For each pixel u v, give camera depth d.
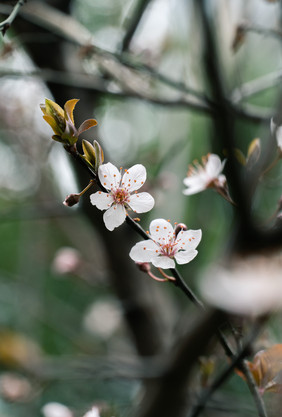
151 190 0.78
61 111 0.44
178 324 0.73
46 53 0.70
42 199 1.17
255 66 0.89
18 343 0.78
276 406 0.45
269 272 0.41
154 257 0.45
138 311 0.77
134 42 0.70
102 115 1.01
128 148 1.12
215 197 0.87
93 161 0.44
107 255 0.77
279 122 0.47
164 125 0.94
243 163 0.46
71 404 0.94
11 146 1.03
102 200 0.45
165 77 0.59
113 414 0.51
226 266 0.42
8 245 1.51
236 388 0.89
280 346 0.46
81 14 0.90
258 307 0.40
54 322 1.06
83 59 0.61
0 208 1.22
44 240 1.24
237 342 0.45
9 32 0.70
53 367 0.74
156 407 0.63
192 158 0.90
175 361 0.60
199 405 0.49
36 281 1.20
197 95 0.58
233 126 0.44
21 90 0.80
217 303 0.41
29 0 0.61
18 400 0.78
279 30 0.57
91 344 1.04
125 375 0.64
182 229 0.46
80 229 1.10
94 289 1.17
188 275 0.84
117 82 0.64
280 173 0.50
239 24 0.57
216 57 0.46
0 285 1.20
